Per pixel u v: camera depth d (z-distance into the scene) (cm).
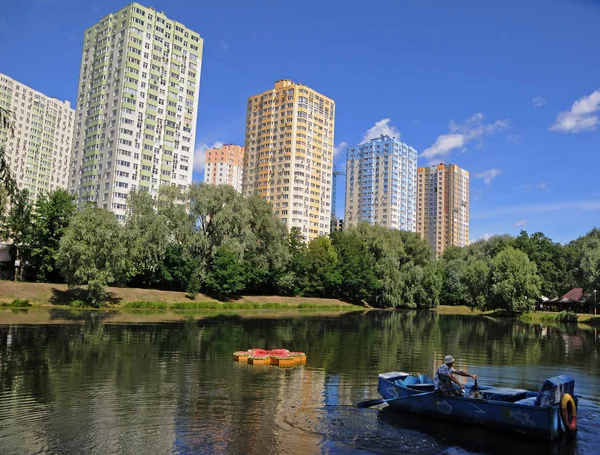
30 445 1029
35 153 16325
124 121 9962
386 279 9044
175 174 10938
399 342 3234
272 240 7169
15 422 1184
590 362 2458
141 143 10250
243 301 7212
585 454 1061
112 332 3089
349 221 18775
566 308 8538
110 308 5244
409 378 1512
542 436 1137
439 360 2406
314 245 9369
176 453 1001
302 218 14338
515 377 2002
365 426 1224
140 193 6206
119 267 5128
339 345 2955
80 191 10519
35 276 6138
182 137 11088
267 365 2072
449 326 5038
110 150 10006
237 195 6725
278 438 1116
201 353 2334
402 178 18112
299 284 8688
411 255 10575
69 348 2358
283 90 14600
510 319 6950
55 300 5128
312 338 3319
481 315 8012
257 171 15075
